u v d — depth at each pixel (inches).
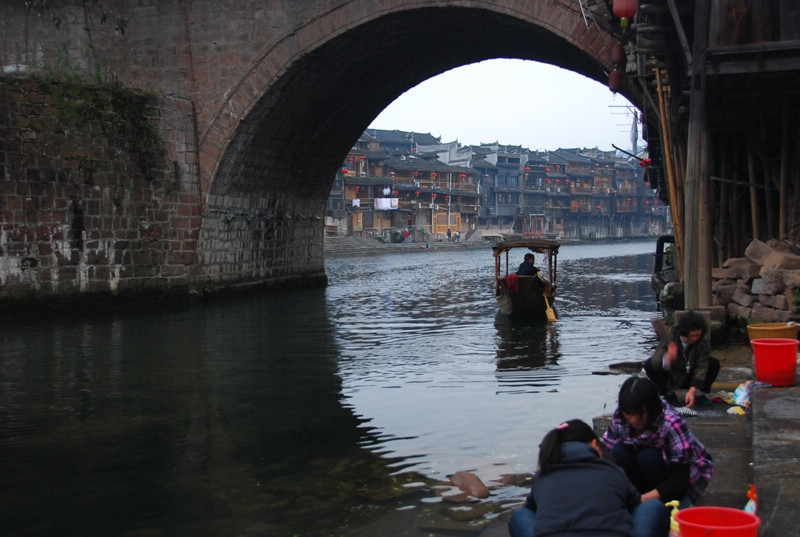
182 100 901.8
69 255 796.6
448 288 1240.8
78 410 418.3
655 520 177.2
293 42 881.5
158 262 882.8
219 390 462.3
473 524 256.8
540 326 747.4
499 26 865.5
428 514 266.4
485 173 3791.8
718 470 258.7
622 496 171.2
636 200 4621.1
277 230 1112.8
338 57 919.0
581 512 164.6
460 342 642.2
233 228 989.2
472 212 3654.0
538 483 176.1
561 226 4217.5
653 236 4963.1
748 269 522.0
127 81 936.9
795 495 199.6
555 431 182.7
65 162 788.6
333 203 2974.9
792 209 576.4
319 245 1273.4
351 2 854.5
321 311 879.7
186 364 545.6
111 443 358.0
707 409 329.4
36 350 603.8
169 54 923.4
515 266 1930.4
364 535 251.4
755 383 327.6
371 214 3166.8
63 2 940.0
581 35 767.1
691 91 489.1
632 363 501.4
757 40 472.1
